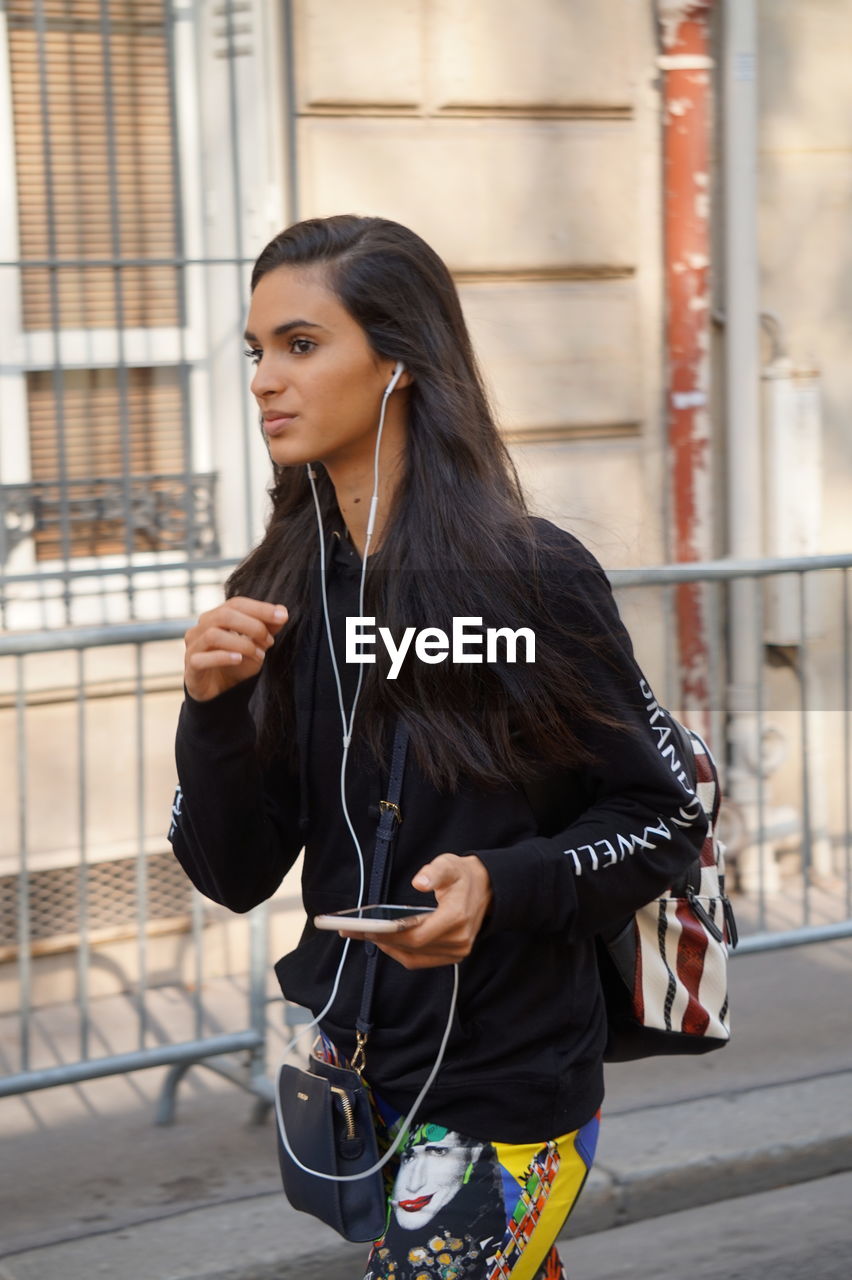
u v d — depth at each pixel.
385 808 1.87
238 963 4.75
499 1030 1.87
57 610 4.57
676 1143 3.68
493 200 4.85
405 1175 1.88
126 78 4.58
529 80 4.85
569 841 1.80
